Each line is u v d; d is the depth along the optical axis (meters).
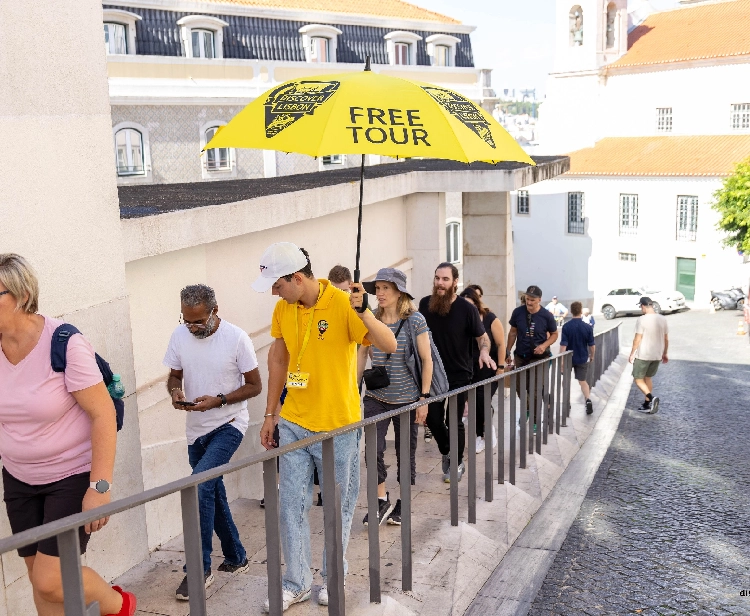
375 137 3.66
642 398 14.34
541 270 51.59
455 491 5.57
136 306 5.34
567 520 6.52
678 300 39.44
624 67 50.12
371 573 4.12
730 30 47.44
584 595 4.94
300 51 36.81
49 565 2.98
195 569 2.74
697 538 6.14
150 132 30.97
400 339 5.76
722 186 41.16
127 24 31.19
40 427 2.99
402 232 10.77
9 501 3.14
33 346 2.95
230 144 3.84
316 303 4.05
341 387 4.10
